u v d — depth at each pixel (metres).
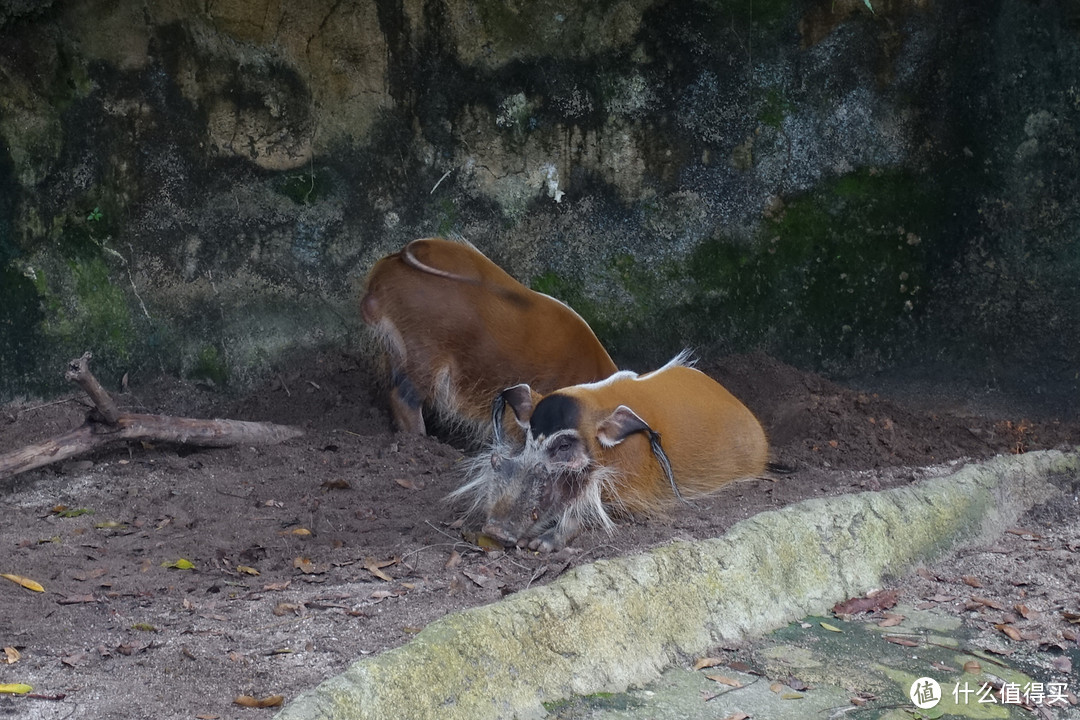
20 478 5.65
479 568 4.44
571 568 4.39
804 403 7.11
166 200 7.18
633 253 7.81
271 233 7.38
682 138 7.75
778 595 4.49
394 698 3.23
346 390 7.30
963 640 4.29
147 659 3.54
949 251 7.70
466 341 6.60
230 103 7.24
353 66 7.42
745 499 5.36
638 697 3.74
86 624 3.86
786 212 7.82
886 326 7.82
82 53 6.95
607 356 6.93
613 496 4.95
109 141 7.05
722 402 5.88
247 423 6.37
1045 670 4.05
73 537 4.84
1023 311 7.55
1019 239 7.52
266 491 5.58
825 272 7.82
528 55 7.59
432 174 7.61
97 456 6.10
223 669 3.46
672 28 7.64
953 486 5.46
